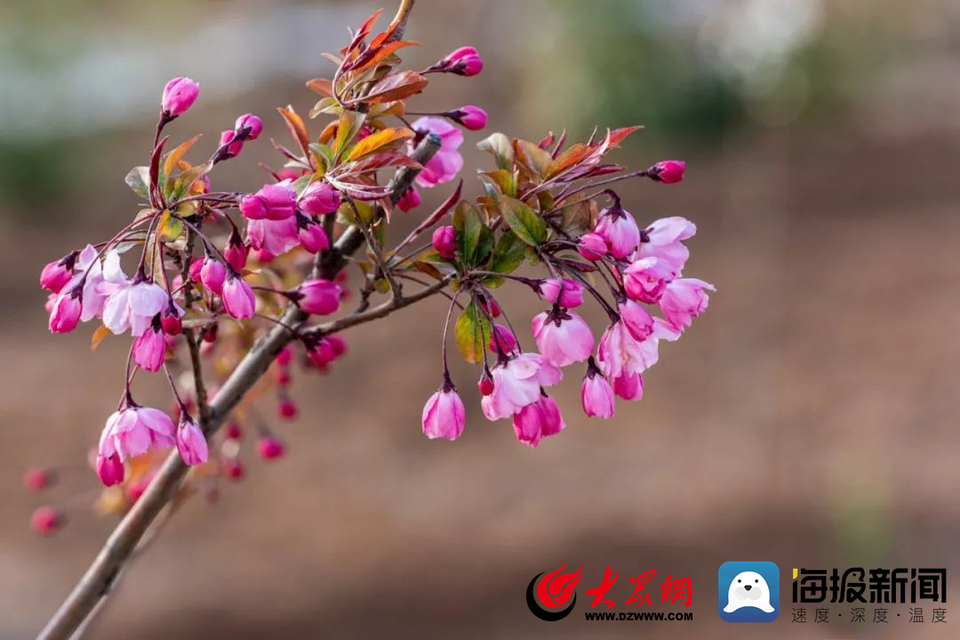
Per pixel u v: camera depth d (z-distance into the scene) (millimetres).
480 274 1714
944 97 18859
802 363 10070
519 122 17047
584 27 16234
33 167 14461
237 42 21203
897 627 6004
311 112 1739
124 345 11078
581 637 6324
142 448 1658
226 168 14688
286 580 7211
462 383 10172
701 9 17297
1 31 15289
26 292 12430
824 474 7875
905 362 9836
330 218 1855
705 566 6945
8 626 6547
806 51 16641
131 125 16953
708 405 9375
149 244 1590
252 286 1790
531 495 8086
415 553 7453
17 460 8812
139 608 6859
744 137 16609
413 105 17344
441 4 19953
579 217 1723
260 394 2465
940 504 7285
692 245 13125
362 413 9609
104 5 19000
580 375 9961
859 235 13078
